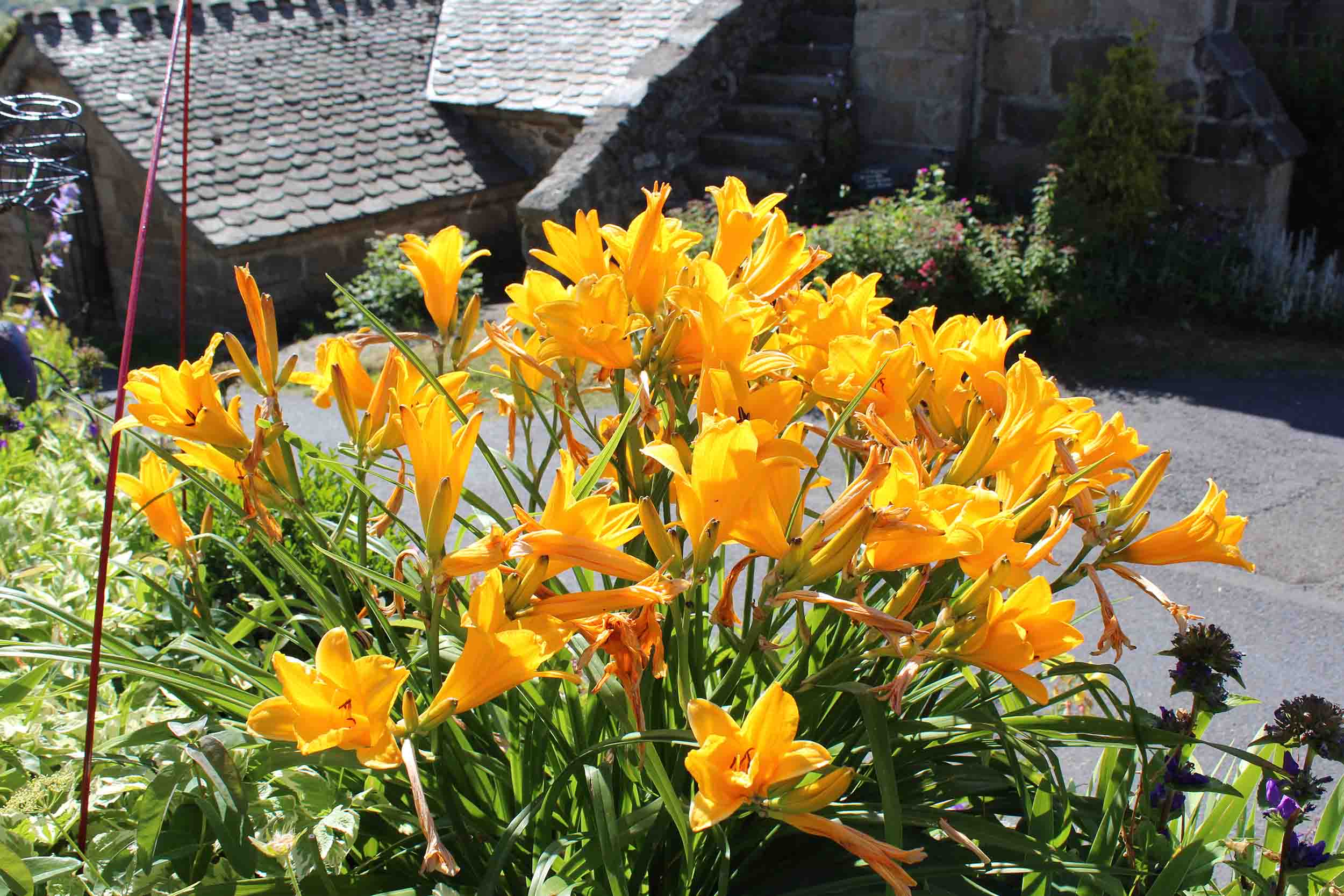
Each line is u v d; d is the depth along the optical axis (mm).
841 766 1657
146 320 11750
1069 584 1607
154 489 1760
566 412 1687
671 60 10094
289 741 1448
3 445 3346
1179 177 8797
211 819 1462
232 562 2689
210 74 11805
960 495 1349
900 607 1412
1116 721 1517
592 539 1329
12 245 13000
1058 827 1874
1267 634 4477
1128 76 8430
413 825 1575
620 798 1666
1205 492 5832
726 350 1458
